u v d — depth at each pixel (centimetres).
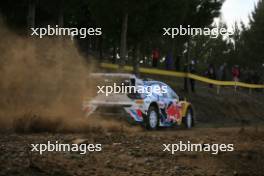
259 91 4269
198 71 4525
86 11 2342
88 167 804
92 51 3169
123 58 2100
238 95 3619
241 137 1271
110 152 936
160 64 4153
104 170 796
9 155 814
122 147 993
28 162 771
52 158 834
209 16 2781
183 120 1845
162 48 3525
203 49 5309
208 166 899
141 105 1562
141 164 859
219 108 3008
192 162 915
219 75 4053
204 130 1552
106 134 1209
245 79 4219
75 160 843
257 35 5353
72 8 2008
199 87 3619
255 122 2605
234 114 3055
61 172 745
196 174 826
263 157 995
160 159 914
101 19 2166
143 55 3828
